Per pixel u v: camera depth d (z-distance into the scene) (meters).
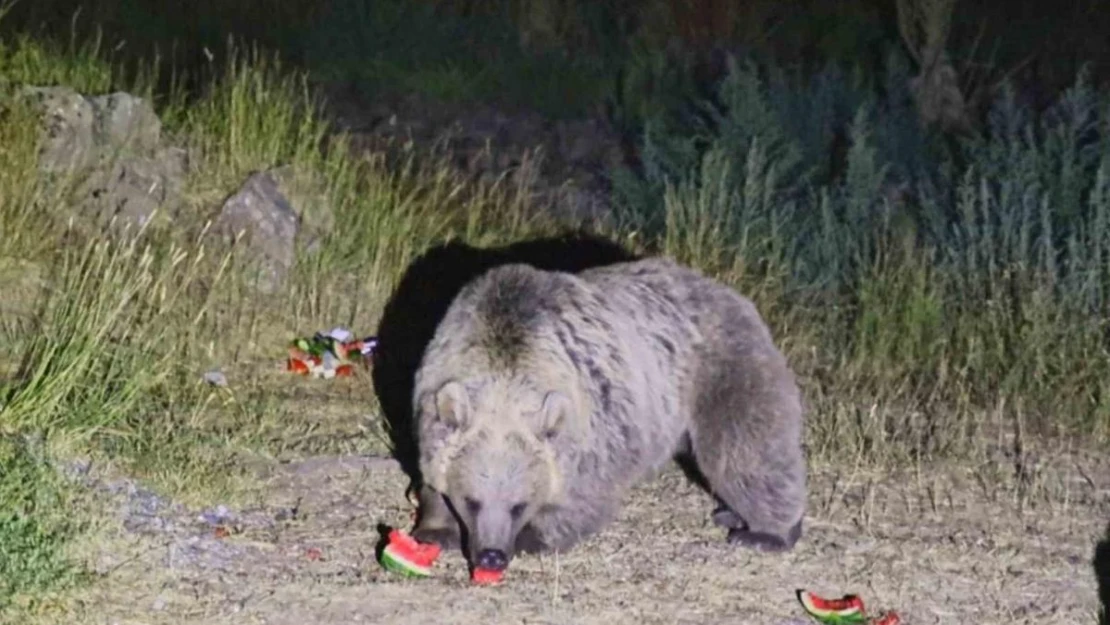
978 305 15.35
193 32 23.45
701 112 21.84
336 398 13.23
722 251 16.12
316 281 14.76
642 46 24.83
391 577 10.35
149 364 12.59
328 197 16.00
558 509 10.30
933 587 10.93
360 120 21.64
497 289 10.41
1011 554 11.47
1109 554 11.60
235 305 14.13
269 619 9.72
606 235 16.94
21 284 13.55
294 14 24.52
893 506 12.14
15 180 14.24
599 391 10.34
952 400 14.44
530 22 25.14
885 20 25.77
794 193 18.14
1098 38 25.98
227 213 14.90
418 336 14.57
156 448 11.59
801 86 21.28
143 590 9.87
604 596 10.34
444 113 22.42
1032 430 13.91
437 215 16.64
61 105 14.93
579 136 21.80
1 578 9.55
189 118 16.62
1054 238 16.11
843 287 16.12
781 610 10.38
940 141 20.16
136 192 14.87
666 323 10.96
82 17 22.97
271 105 16.98
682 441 11.62
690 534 11.31
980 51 25.36
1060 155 17.06
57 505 10.38
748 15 25.98
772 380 11.02
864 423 13.53
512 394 9.93
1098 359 14.52
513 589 10.32
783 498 11.03
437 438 9.96
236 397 12.94
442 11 25.58
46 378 11.73
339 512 11.22
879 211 16.94
